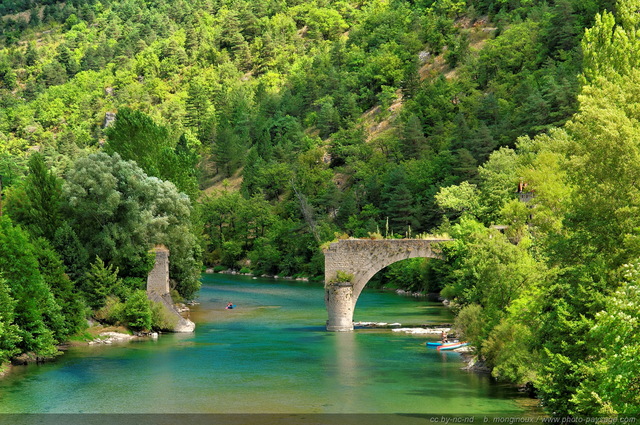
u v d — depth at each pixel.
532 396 51.19
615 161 38.97
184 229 92.62
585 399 32.81
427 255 79.94
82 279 79.56
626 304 29.45
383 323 87.31
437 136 182.50
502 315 58.72
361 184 183.62
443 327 83.69
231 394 52.31
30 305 63.69
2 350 58.69
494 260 60.50
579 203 41.19
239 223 193.12
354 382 55.84
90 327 77.56
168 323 81.75
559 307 39.09
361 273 81.69
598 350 34.94
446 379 56.72
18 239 64.88
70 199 80.81
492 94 170.12
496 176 106.06
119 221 84.62
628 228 38.62
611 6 182.12
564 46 186.88
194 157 135.88
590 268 38.50
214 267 191.00
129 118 100.69
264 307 106.81
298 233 172.75
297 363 63.34
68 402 50.22
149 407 48.91
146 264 84.81
